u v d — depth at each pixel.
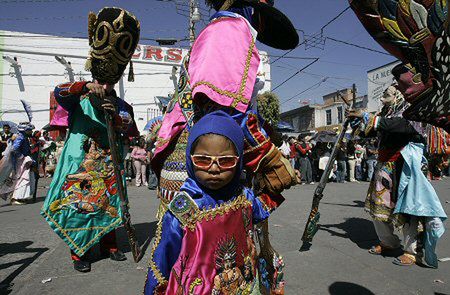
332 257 3.82
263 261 1.92
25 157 7.72
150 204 7.35
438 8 1.33
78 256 3.54
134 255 2.86
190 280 1.47
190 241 1.50
